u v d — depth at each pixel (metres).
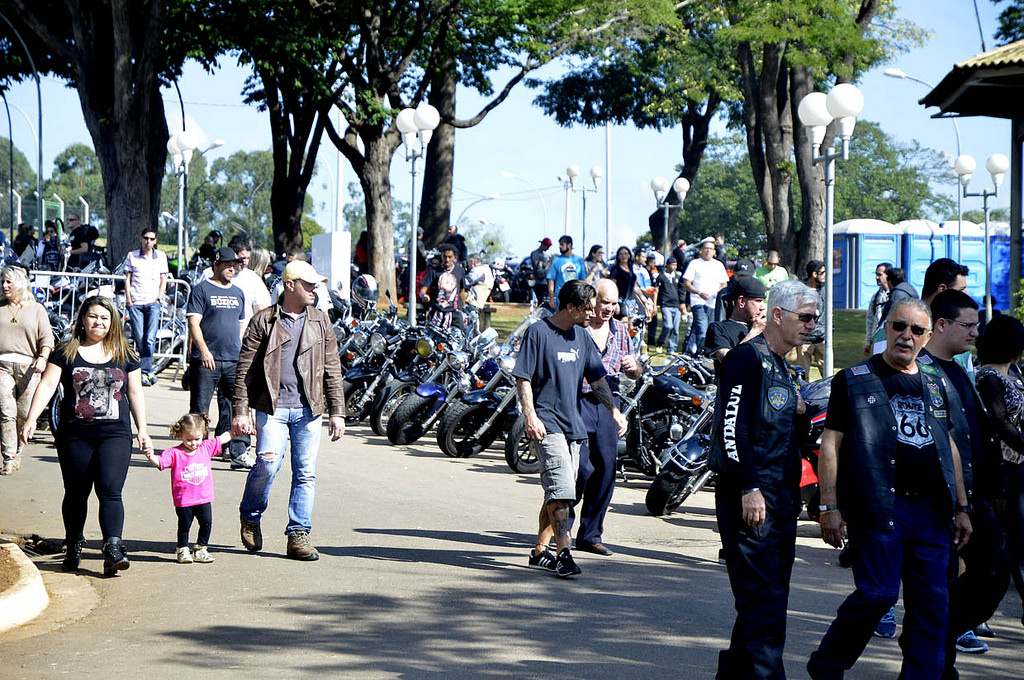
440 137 40.47
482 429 15.06
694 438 12.04
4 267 12.90
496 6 33.41
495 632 7.56
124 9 29.66
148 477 13.20
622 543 10.62
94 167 158.62
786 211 36.34
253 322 9.77
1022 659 7.38
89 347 9.18
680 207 45.16
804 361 22.52
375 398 17.16
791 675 6.77
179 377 22.61
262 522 11.26
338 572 9.20
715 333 9.88
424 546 10.24
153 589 8.63
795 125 34.25
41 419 16.23
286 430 9.77
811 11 31.95
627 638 7.46
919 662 6.00
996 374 7.61
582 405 9.94
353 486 13.19
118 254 30.70
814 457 11.23
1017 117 18.75
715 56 51.56
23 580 8.13
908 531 6.04
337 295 20.98
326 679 6.52
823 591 8.99
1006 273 50.06
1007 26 24.94
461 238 31.80
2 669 6.66
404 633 7.51
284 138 39.81
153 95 32.69
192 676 6.55
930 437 6.09
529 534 10.93
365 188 35.34
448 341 17.17
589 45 36.28
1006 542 7.80
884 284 19.67
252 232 124.62
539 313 15.50
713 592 8.77
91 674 6.57
